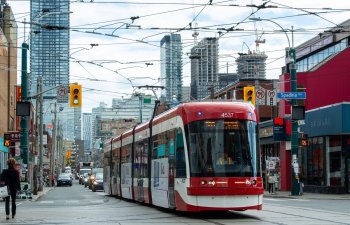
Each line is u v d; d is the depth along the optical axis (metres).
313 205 27.34
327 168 41.69
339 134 40.31
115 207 26.28
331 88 41.62
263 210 23.17
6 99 59.94
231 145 19.12
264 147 56.34
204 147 19.03
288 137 44.88
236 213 21.48
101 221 18.30
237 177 18.75
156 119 24.41
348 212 22.08
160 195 22.88
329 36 51.88
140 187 27.20
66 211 23.48
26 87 35.78
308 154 44.97
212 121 19.33
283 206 26.33
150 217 19.81
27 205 29.39
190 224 16.88
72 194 47.50
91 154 140.50
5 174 19.62
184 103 20.27
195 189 18.64
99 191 56.44
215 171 18.73
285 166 48.47
